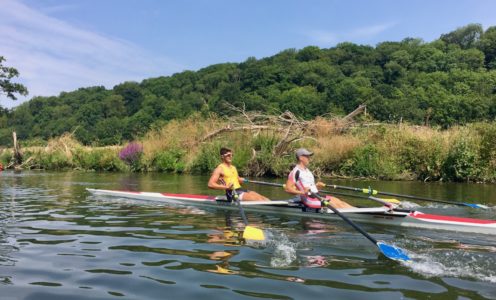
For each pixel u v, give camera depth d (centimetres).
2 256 458
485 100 4862
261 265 421
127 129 6397
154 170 2202
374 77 7375
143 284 366
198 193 1089
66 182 1474
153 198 951
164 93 8075
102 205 868
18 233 577
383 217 679
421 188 1235
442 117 4719
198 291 347
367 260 443
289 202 761
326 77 6938
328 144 1786
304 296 337
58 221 674
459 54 8219
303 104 4966
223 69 7825
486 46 9156
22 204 880
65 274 395
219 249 486
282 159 1783
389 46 8775
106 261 437
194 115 2358
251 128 1992
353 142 1748
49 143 2875
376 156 1627
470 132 1552
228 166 848
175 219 700
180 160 2112
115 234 570
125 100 8388
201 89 7200
